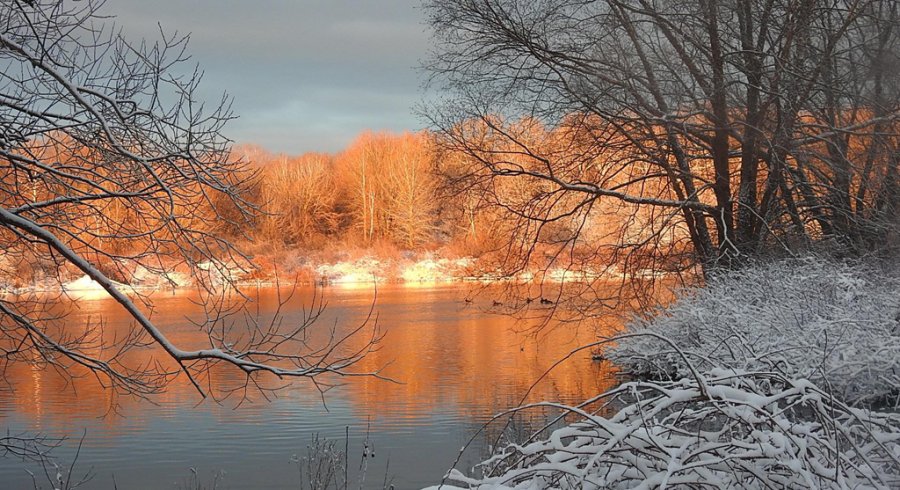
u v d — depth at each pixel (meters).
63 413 14.62
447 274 51.81
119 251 9.71
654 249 17.52
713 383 5.62
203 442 12.44
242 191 8.75
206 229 9.01
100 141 8.28
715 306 13.69
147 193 8.20
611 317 20.25
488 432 12.41
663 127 16.86
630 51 16.69
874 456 5.84
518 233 17.64
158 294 40.59
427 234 60.25
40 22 8.05
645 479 5.37
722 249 16.50
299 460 11.29
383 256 55.50
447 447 11.77
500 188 18.11
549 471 5.55
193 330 25.95
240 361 7.77
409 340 23.89
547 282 33.22
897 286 13.81
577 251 19.06
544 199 17.39
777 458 4.94
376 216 67.50
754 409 5.25
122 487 10.36
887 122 16.06
